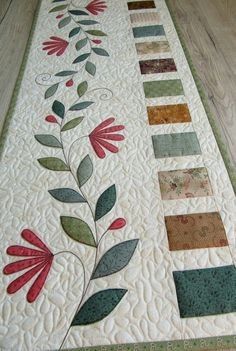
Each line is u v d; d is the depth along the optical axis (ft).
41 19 4.54
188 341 1.87
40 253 2.25
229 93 3.37
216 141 2.89
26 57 3.92
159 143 2.89
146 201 2.50
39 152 2.88
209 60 3.77
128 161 2.77
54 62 3.81
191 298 2.02
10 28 4.47
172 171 2.68
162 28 4.22
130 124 3.08
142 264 2.18
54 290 2.08
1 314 2.00
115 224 2.38
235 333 1.89
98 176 2.68
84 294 2.06
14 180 2.69
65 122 3.13
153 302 2.02
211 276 2.10
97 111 3.22
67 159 2.81
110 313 1.98
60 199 2.55
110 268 2.16
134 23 4.32
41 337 1.91
